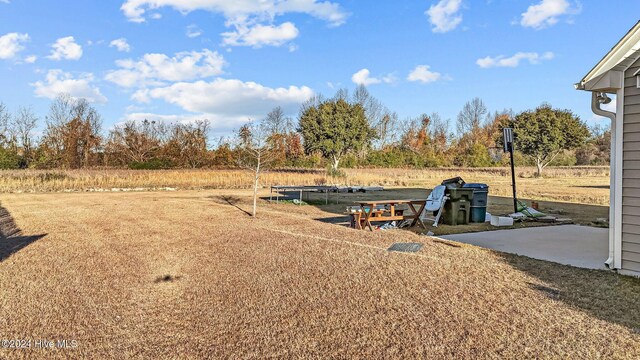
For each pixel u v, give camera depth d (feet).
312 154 132.16
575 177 106.63
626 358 10.18
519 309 13.52
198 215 38.11
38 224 32.94
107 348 11.48
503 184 82.48
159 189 71.77
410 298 14.85
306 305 14.40
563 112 108.68
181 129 118.11
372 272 18.21
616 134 17.20
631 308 13.39
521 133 108.17
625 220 17.07
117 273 18.88
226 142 110.93
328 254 21.70
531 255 21.04
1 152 90.38
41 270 19.35
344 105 112.68
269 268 19.20
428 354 10.69
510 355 10.50
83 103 114.32
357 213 30.32
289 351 11.09
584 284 15.94
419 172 105.40
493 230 28.89
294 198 57.36
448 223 32.09
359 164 126.72
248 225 31.94
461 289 15.70
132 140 120.67
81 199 53.26
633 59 16.43
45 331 12.60
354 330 12.28
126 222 33.91
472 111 204.03
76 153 107.65
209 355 10.98
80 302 15.11
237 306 14.49
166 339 12.00
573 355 10.39
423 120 198.39
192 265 20.15
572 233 27.32
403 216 31.27
